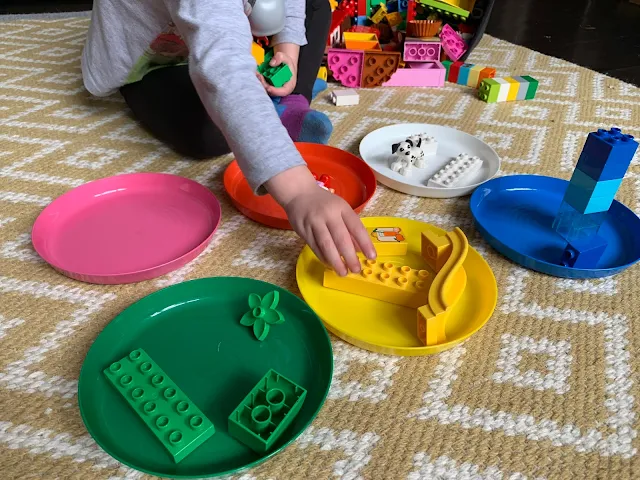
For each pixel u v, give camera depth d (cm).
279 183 60
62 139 100
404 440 49
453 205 85
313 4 114
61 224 75
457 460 48
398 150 94
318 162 93
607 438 50
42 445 47
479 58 157
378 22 148
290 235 76
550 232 78
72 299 64
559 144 105
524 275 71
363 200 83
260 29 97
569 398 54
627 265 67
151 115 98
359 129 110
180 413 48
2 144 97
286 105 100
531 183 89
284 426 47
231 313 61
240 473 46
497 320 63
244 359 55
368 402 53
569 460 48
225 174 85
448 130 105
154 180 84
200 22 67
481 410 52
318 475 46
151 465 45
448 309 57
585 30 207
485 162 97
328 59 130
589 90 134
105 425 48
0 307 62
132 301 63
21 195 82
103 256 69
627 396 54
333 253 56
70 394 52
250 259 71
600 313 65
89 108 114
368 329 60
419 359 58
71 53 145
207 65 65
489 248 75
